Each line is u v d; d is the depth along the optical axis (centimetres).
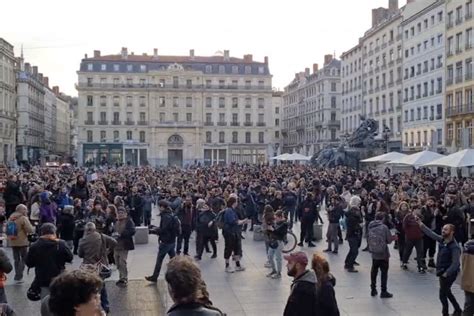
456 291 1276
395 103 7519
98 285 382
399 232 1573
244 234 2241
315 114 11606
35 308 1102
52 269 887
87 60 11488
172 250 1334
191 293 452
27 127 9788
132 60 11662
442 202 1795
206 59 12106
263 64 12094
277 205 2094
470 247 946
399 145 7294
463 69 5634
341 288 1308
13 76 8256
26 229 1338
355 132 4997
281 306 1155
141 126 11538
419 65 6750
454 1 5812
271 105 12038
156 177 3731
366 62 8662
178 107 11694
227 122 11894
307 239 1920
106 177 3369
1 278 755
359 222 1509
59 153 14050
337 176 3203
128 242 1270
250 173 3859
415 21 6850
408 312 1110
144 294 1180
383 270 1216
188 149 11631
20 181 2436
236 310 1126
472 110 5366
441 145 6091
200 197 2067
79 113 11419
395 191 2123
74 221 1656
